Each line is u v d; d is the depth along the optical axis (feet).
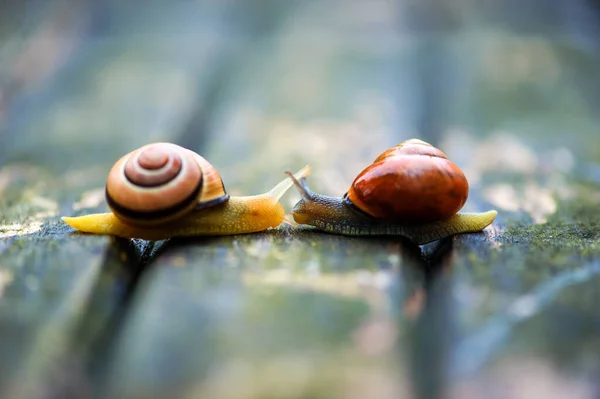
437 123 1.03
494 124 1.02
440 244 0.79
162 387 0.67
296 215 0.78
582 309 0.70
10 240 0.76
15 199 0.87
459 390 0.67
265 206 0.78
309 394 0.66
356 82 1.11
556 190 0.89
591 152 0.96
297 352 0.68
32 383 0.66
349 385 0.67
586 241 0.78
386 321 0.70
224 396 0.66
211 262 0.74
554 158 0.95
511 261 0.74
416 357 0.68
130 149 0.97
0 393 0.66
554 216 0.84
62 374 0.67
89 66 1.18
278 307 0.70
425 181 0.76
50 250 0.74
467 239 0.77
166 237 0.77
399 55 1.21
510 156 0.96
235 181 0.91
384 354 0.68
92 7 1.38
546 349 0.68
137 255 0.77
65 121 1.03
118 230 0.77
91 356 0.68
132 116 1.04
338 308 0.70
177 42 1.27
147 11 1.39
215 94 1.09
